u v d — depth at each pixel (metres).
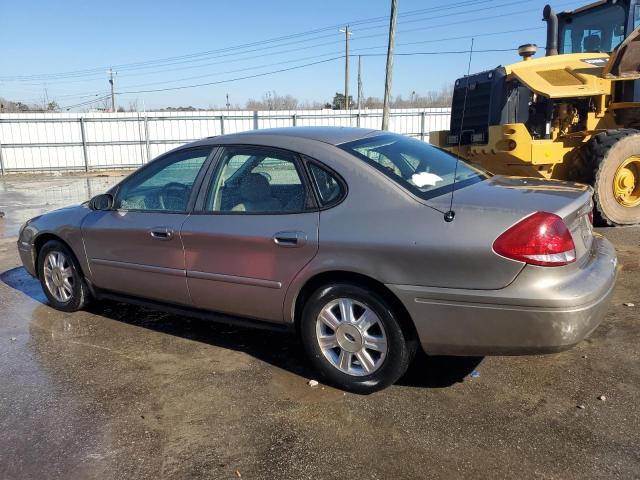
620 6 7.85
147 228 3.99
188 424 3.00
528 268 2.72
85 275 4.58
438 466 2.56
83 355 3.96
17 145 24.42
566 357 3.61
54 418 3.10
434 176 3.38
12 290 5.66
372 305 3.11
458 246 2.82
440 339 2.96
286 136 3.61
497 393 3.21
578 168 7.40
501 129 7.26
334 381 3.32
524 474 2.48
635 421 2.85
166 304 4.12
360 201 3.16
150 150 26.28
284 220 3.37
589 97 7.36
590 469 2.50
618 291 4.79
